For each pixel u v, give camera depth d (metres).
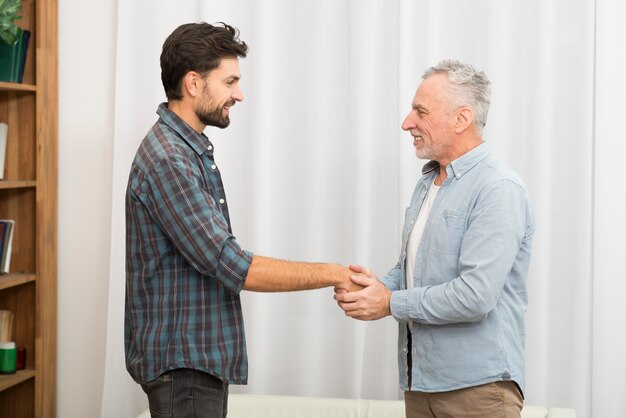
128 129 3.23
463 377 2.12
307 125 3.19
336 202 3.19
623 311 3.03
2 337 3.21
